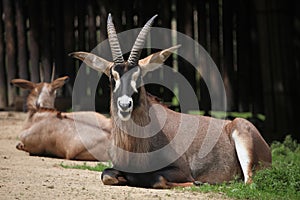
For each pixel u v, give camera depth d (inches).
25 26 1432.1
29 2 1425.9
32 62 1427.2
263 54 1259.8
